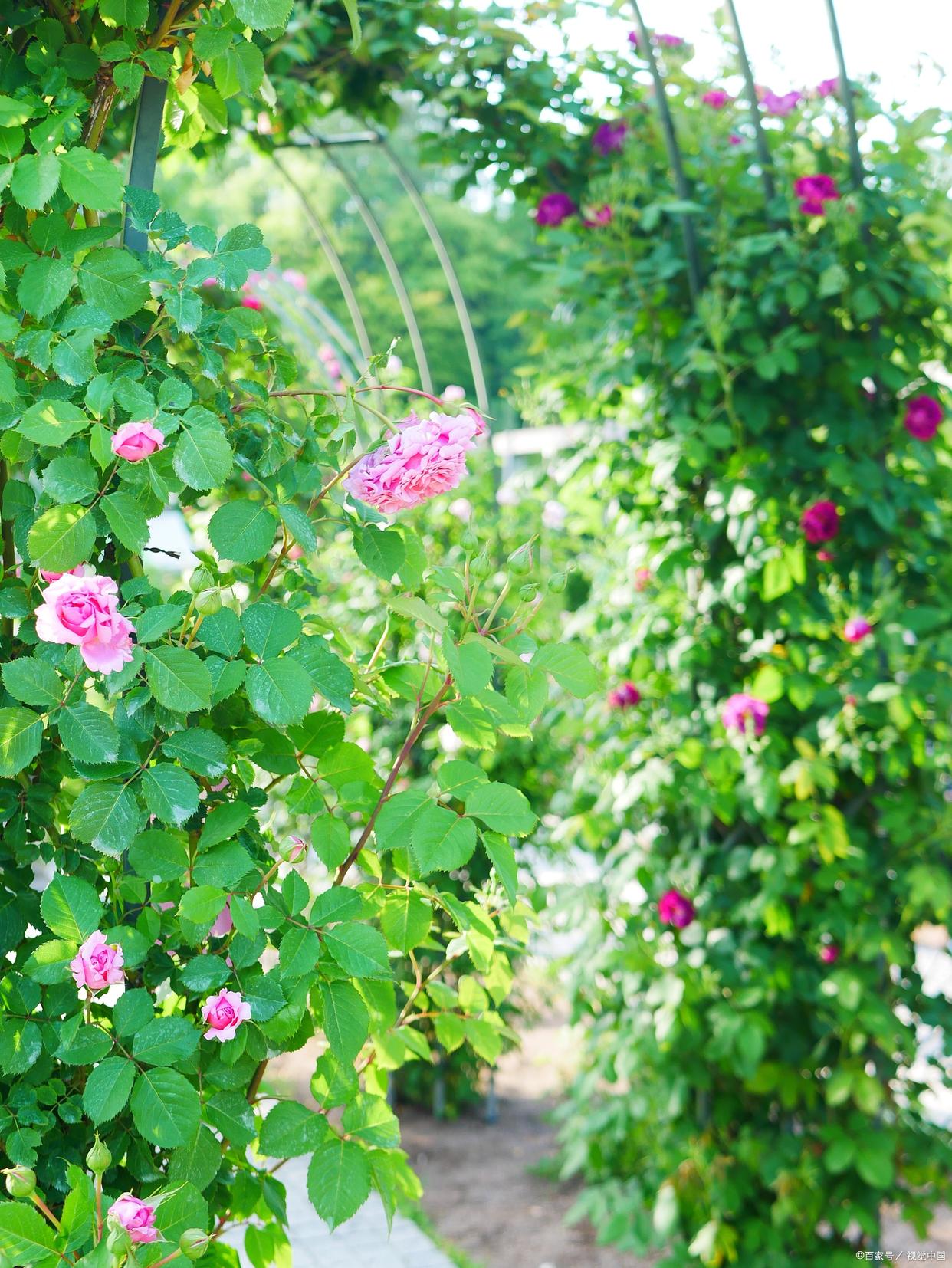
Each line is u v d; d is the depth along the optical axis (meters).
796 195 2.81
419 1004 1.72
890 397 2.95
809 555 2.93
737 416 2.93
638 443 3.07
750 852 2.92
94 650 1.15
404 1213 3.59
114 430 1.27
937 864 2.84
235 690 1.32
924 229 2.89
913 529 2.95
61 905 1.22
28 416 1.19
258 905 1.33
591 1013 3.19
